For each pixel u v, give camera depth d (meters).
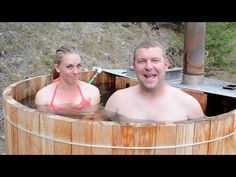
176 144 1.74
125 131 1.70
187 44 2.82
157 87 2.13
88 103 2.69
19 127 2.00
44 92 2.64
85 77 3.35
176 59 7.10
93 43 6.95
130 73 3.28
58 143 1.82
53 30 6.75
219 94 2.56
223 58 6.49
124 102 2.27
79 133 1.75
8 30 6.07
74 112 2.46
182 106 2.16
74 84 2.62
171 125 1.71
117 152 1.73
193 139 1.77
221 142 1.91
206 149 1.84
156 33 8.05
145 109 2.18
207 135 1.81
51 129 1.82
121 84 3.31
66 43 6.60
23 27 6.37
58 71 2.62
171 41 7.80
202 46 2.82
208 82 2.96
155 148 1.72
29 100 2.75
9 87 2.50
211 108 2.64
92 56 6.58
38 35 6.41
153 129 1.69
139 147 1.71
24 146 1.99
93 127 1.72
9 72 5.26
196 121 1.77
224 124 1.88
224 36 6.25
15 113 2.01
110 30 7.59
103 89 3.30
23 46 5.94
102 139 1.73
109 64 6.57
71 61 2.54
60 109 2.53
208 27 6.15
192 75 2.85
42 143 1.88
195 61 2.82
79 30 7.14
